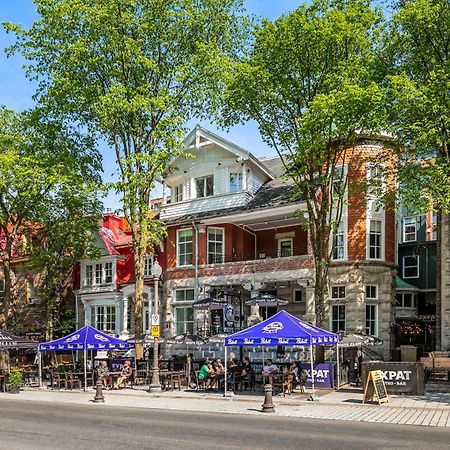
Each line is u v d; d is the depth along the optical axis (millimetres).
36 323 52469
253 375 27719
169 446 13242
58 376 31141
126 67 32000
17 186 34438
